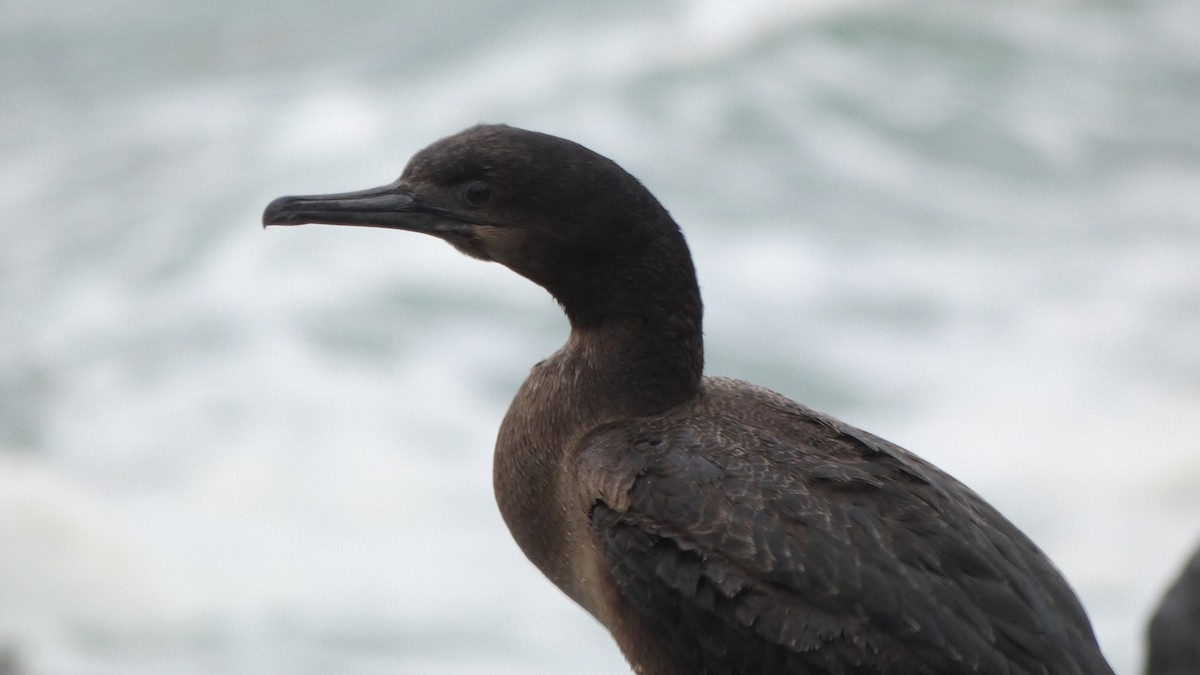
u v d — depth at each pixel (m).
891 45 26.23
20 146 25.61
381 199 6.65
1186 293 20.38
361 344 19.03
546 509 6.41
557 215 6.40
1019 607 5.57
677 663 5.92
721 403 6.42
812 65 25.70
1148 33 27.20
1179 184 23.56
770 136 24.08
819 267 20.83
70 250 21.97
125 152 25.03
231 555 14.95
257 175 23.53
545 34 27.00
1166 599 7.47
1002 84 25.67
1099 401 17.75
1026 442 16.95
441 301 19.70
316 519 15.97
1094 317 19.78
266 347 19.05
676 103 24.67
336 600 14.12
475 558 15.05
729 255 21.08
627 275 6.40
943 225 22.16
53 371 19.06
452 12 28.44
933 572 5.62
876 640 5.52
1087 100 25.44
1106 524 15.15
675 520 5.86
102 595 13.86
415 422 17.80
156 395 18.42
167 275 21.00
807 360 18.86
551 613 13.95
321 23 29.56
